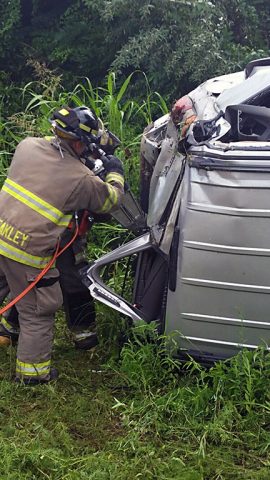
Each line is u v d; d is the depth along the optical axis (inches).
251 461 127.3
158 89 255.8
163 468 123.9
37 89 273.9
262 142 133.0
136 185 206.2
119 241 199.6
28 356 148.3
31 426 137.2
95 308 168.4
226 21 263.6
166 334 141.3
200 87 172.2
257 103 148.7
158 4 252.2
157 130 173.8
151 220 146.9
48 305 146.8
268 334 134.8
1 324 167.3
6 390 147.2
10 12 287.0
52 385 150.3
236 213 129.3
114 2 253.1
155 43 249.3
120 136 218.2
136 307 151.6
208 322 136.3
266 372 136.0
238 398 136.9
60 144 144.6
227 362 139.7
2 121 252.1
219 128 139.8
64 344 169.6
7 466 123.1
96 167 150.1
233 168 129.1
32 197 142.4
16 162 146.8
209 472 124.5
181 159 139.7
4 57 292.0
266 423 134.6
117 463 125.9
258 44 275.6
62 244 150.5
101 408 142.7
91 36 282.0
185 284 134.6
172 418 136.9
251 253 129.8
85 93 243.1
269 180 127.8
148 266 152.9
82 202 143.6
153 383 146.1
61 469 123.7
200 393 136.6
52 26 296.8
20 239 142.3
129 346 153.2
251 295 132.2
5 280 153.9
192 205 132.1
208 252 131.9
